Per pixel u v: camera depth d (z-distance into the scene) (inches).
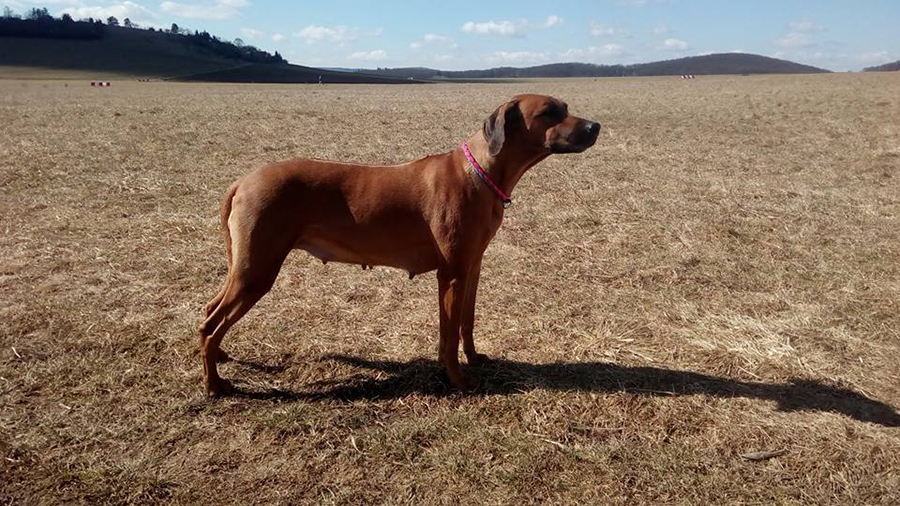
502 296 87.9
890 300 87.4
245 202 59.3
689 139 234.7
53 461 51.8
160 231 109.5
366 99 440.5
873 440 57.1
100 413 58.3
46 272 89.5
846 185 159.2
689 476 52.4
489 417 60.6
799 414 61.2
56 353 67.8
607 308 84.8
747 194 146.2
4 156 165.2
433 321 80.0
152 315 77.6
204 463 52.6
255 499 49.1
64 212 118.0
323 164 63.1
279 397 62.6
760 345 74.8
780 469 53.6
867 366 70.9
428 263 65.2
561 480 52.0
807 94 451.2
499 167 63.6
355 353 71.5
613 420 59.9
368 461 53.6
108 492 48.9
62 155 169.9
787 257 104.3
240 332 74.9
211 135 214.2
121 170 154.9
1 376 63.0
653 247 108.1
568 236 114.0
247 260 59.4
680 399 63.3
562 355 72.3
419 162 64.9
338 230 62.4
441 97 489.4
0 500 47.5
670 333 77.8
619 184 155.3
